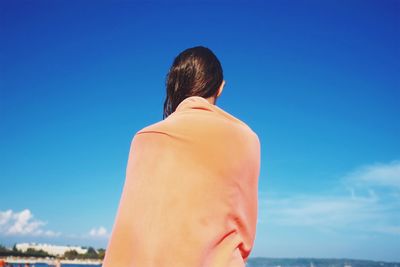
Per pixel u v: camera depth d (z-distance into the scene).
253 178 1.48
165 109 1.66
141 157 1.40
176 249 1.26
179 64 1.64
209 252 1.30
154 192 1.32
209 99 1.64
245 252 1.45
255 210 1.48
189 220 1.29
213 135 1.40
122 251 1.29
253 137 1.51
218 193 1.34
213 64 1.64
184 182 1.33
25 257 172.75
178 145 1.37
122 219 1.33
